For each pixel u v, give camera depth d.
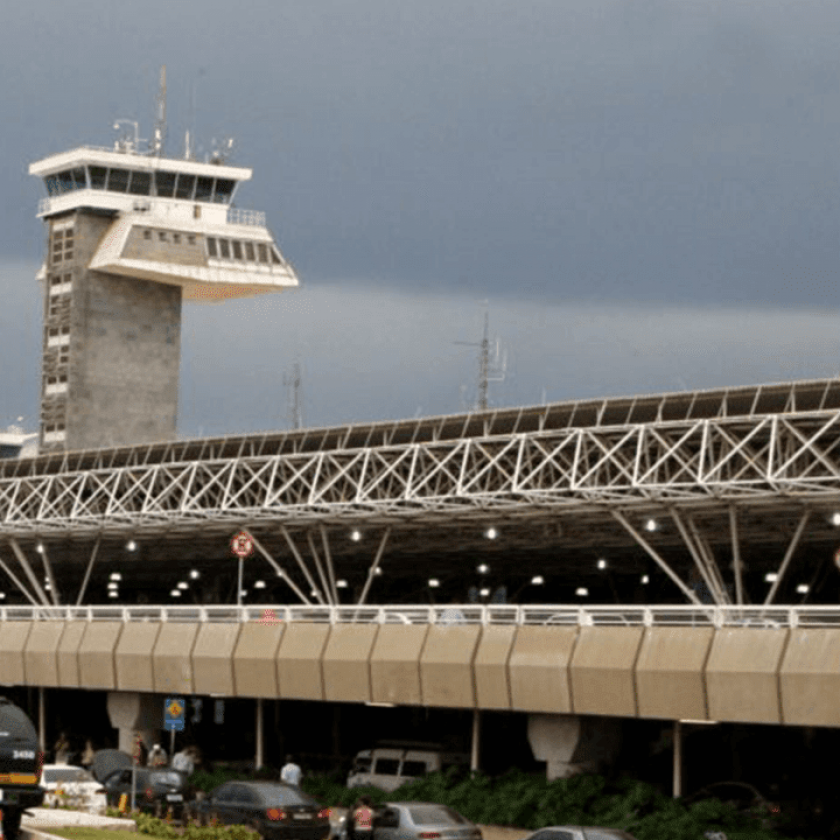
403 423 158.25
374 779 125.25
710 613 105.62
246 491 169.25
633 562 184.50
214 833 76.75
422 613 123.62
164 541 188.25
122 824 76.88
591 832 75.12
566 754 114.81
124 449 186.12
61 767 107.25
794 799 108.69
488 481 147.00
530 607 116.31
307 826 92.88
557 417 145.38
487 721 140.38
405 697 122.62
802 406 129.12
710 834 94.69
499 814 111.81
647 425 133.12
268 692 133.12
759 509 135.38
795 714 100.25
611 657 109.31
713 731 118.12
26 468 199.12
